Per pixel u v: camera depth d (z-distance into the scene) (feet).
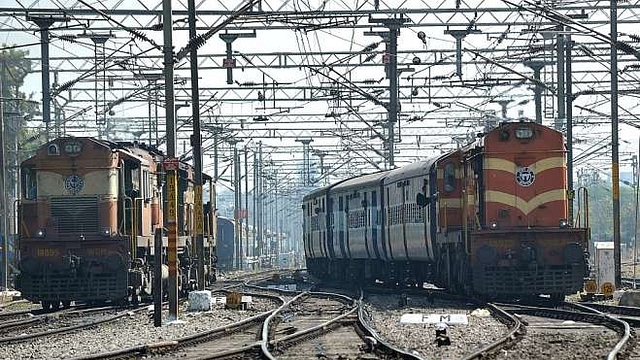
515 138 183.42
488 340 122.52
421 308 177.37
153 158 221.87
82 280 193.57
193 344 128.77
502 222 182.09
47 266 192.95
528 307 170.19
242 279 382.01
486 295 187.62
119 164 197.67
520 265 180.45
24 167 195.62
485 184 183.21
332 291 265.75
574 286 180.04
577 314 150.82
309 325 153.38
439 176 203.62
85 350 122.52
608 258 226.38
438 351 112.78
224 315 177.78
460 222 202.18
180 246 234.17
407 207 232.73
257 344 117.39
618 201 222.07
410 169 232.73
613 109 222.07
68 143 194.59
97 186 194.08
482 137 188.65
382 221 257.34
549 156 183.42
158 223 217.15
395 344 120.47
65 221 193.77
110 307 201.05
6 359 115.65
